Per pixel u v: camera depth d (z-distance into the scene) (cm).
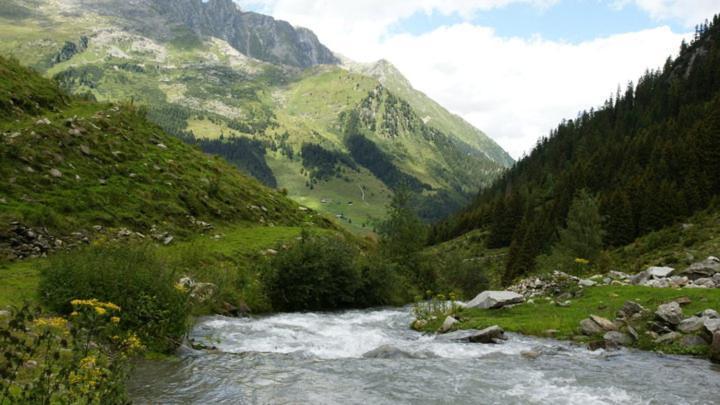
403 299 4541
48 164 3869
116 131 5188
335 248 3853
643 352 1889
